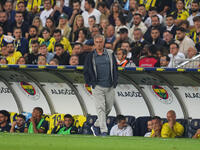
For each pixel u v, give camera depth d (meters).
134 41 54.12
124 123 37.72
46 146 19.67
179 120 35.53
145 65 46.31
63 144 20.92
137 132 37.69
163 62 45.47
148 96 38.00
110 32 56.72
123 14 56.94
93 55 32.69
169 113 34.97
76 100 41.59
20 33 61.94
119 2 57.59
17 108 44.91
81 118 40.50
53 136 28.14
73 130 39.97
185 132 35.22
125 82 39.03
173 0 54.38
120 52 49.03
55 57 57.44
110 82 32.81
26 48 60.66
